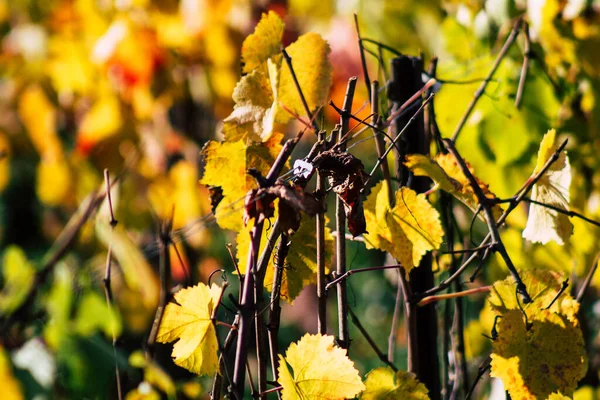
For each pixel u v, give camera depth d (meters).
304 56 1.97
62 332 2.28
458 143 2.31
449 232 2.09
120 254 2.47
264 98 1.96
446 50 2.46
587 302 2.46
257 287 1.86
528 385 1.89
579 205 2.30
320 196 1.88
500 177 2.29
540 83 2.31
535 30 2.33
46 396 2.29
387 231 1.93
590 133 2.35
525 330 1.90
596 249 2.26
